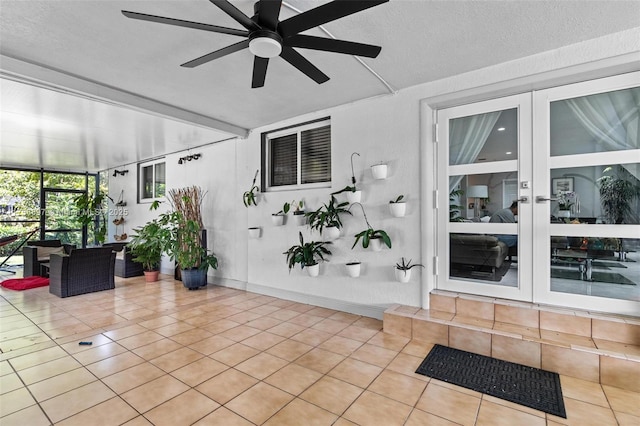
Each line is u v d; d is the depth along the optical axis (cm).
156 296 443
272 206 439
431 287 316
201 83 302
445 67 277
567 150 261
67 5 187
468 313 286
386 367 235
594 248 252
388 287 333
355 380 218
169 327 321
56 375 226
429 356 251
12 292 470
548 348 225
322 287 386
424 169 311
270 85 308
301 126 418
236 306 392
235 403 193
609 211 248
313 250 371
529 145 275
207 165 537
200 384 214
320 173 402
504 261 287
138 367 238
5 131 445
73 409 187
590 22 213
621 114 244
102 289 477
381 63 269
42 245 596
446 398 196
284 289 425
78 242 808
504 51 250
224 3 146
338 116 368
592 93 251
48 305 400
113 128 434
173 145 538
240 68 270
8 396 200
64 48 237
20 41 226
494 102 290
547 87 266
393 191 329
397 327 293
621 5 194
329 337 292
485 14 202
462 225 306
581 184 257
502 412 182
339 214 367
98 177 845
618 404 187
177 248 482
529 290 274
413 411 184
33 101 328
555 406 186
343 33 223
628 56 224
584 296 254
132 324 330
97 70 273
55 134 459
